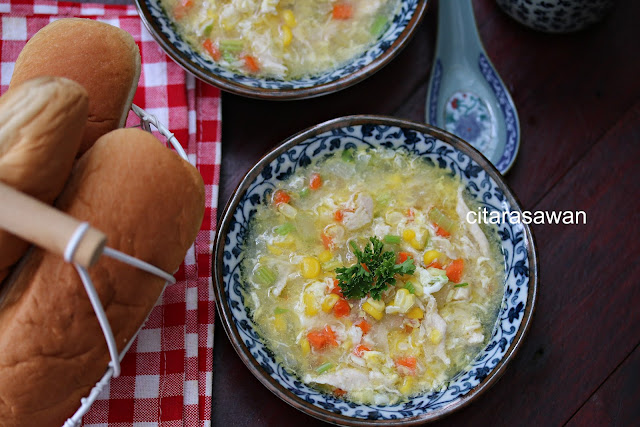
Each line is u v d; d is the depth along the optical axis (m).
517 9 0.67
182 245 0.53
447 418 0.62
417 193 0.63
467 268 0.61
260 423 0.61
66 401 0.51
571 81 0.68
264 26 0.67
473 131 0.66
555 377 0.63
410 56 0.68
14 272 0.51
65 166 0.50
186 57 0.62
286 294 0.61
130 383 0.60
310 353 0.60
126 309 0.51
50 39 0.54
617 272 0.65
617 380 0.63
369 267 0.60
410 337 0.60
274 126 0.66
